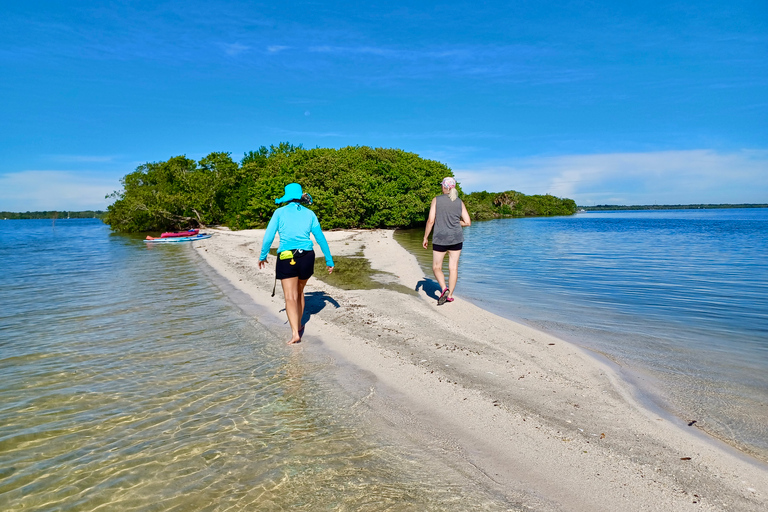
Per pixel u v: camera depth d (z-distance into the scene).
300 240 5.76
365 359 5.19
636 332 6.30
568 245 22.08
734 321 6.89
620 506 2.61
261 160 48.53
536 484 2.84
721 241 25.23
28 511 2.60
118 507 2.64
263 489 2.81
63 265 15.07
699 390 4.25
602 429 3.49
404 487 2.82
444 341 5.79
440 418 3.74
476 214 76.94
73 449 3.29
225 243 23.38
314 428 3.60
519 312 7.59
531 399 4.04
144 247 22.97
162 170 46.62
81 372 4.82
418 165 49.47
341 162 41.69
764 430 3.47
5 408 3.95
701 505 2.58
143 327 6.68
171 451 3.26
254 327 6.66
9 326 6.75
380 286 9.80
